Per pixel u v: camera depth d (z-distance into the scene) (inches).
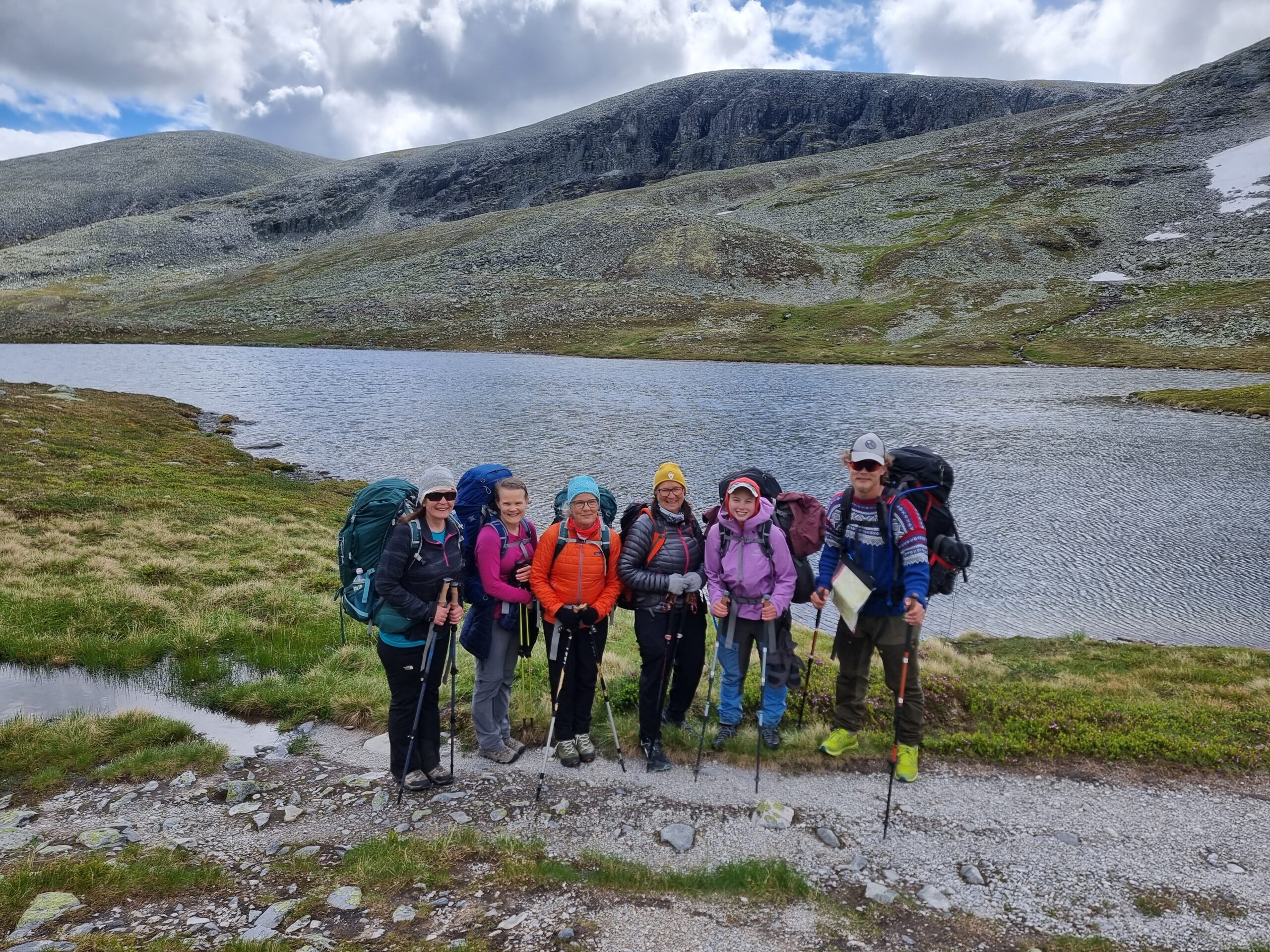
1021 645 647.1
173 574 663.8
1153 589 823.1
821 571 288.5
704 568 296.7
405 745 282.2
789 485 1286.9
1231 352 3639.3
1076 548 962.1
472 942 191.2
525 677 379.9
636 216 7554.1
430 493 256.2
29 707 384.8
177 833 259.4
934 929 205.9
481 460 1553.9
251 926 199.0
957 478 1344.7
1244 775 302.7
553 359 4416.8
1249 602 781.3
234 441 1800.0
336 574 709.9
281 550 802.2
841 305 5536.4
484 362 4168.3
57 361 3900.1
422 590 263.9
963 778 297.4
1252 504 1165.1
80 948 177.8
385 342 5206.7
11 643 456.4
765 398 2596.0
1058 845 250.5
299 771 311.0
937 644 618.8
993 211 6939.0
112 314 6392.7
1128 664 577.3
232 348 5044.3
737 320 5378.9
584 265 6855.3
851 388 2893.7
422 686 277.6
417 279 6929.1
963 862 240.1
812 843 250.2
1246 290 4434.1
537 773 299.9
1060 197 7012.8
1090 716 355.6
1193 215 6003.9
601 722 343.0
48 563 647.8
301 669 442.9
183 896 214.1
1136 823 265.6
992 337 4429.1
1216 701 441.1
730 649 302.2
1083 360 3754.9
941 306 5142.7
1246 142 7121.1
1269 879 232.1
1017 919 211.5
